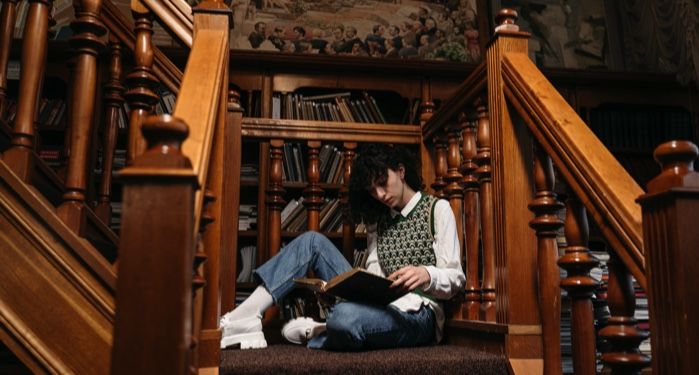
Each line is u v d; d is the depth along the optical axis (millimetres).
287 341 2297
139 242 878
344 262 2172
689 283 934
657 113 4051
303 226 3508
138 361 852
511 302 1646
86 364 1249
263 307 2078
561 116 1465
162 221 885
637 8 4312
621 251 1154
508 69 1741
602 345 1749
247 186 3568
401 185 2139
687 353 915
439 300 2100
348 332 1812
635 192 1203
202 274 1452
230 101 2527
